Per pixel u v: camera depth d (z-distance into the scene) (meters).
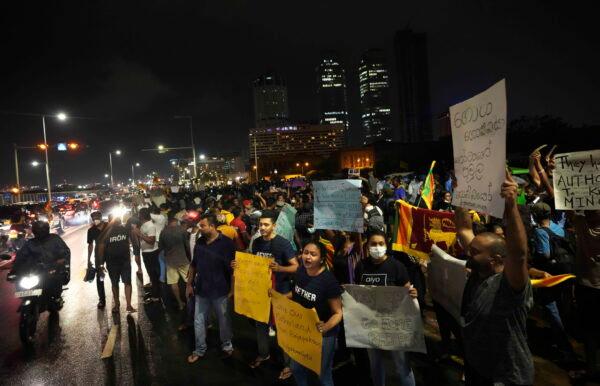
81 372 5.50
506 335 2.71
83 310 8.18
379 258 4.12
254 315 5.13
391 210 10.40
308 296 3.92
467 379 3.03
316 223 5.16
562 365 4.88
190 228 9.26
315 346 3.72
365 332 3.89
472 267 2.95
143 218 8.59
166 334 6.65
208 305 5.59
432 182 6.96
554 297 4.98
